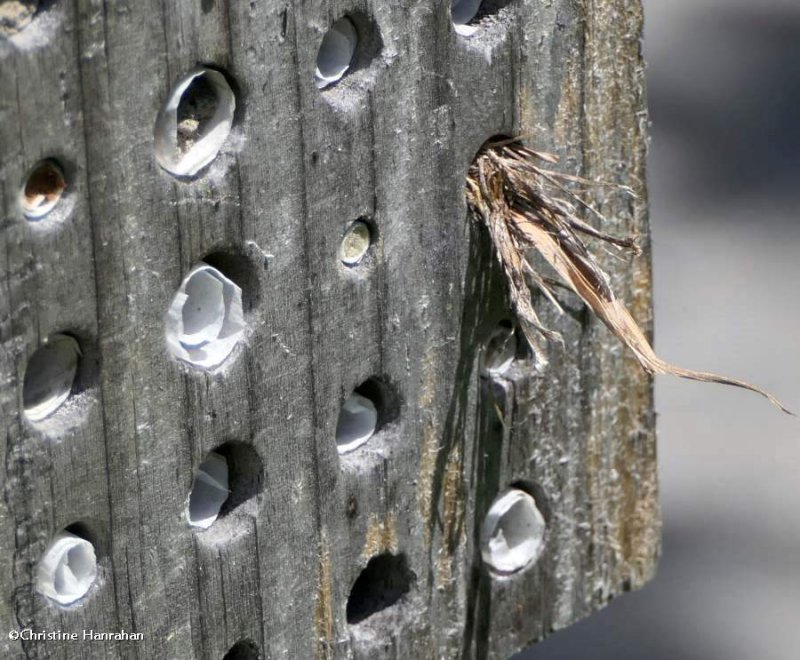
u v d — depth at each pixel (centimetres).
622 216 104
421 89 102
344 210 101
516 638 104
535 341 102
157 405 100
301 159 101
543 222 103
